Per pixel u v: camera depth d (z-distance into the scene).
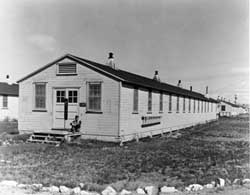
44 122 14.31
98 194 5.30
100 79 13.15
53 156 9.23
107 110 12.98
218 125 29.83
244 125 29.84
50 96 14.23
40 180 6.20
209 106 39.31
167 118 20.23
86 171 7.15
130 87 13.90
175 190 5.55
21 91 14.84
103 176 6.65
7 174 6.74
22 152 9.91
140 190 5.46
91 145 11.80
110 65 17.06
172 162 8.61
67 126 13.75
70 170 7.24
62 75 13.98
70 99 13.80
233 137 17.17
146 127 16.19
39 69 14.41
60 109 14.02
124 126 13.22
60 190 5.45
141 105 15.39
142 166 7.88
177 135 18.50
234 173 7.21
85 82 13.46
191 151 10.98
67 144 11.84
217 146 12.67
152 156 9.57
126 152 10.34
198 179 6.51
